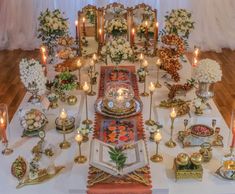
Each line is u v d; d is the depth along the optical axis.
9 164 2.95
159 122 3.46
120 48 4.20
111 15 5.07
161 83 4.27
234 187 2.71
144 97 3.94
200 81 3.50
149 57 5.03
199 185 2.72
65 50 4.72
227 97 5.47
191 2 7.33
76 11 7.29
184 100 3.76
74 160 2.92
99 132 3.31
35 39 7.57
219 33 7.63
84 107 3.74
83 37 5.07
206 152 2.97
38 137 3.28
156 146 3.02
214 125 3.30
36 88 3.55
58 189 2.69
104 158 2.77
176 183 2.74
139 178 2.70
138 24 5.11
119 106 3.57
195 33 7.51
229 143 3.21
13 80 6.02
